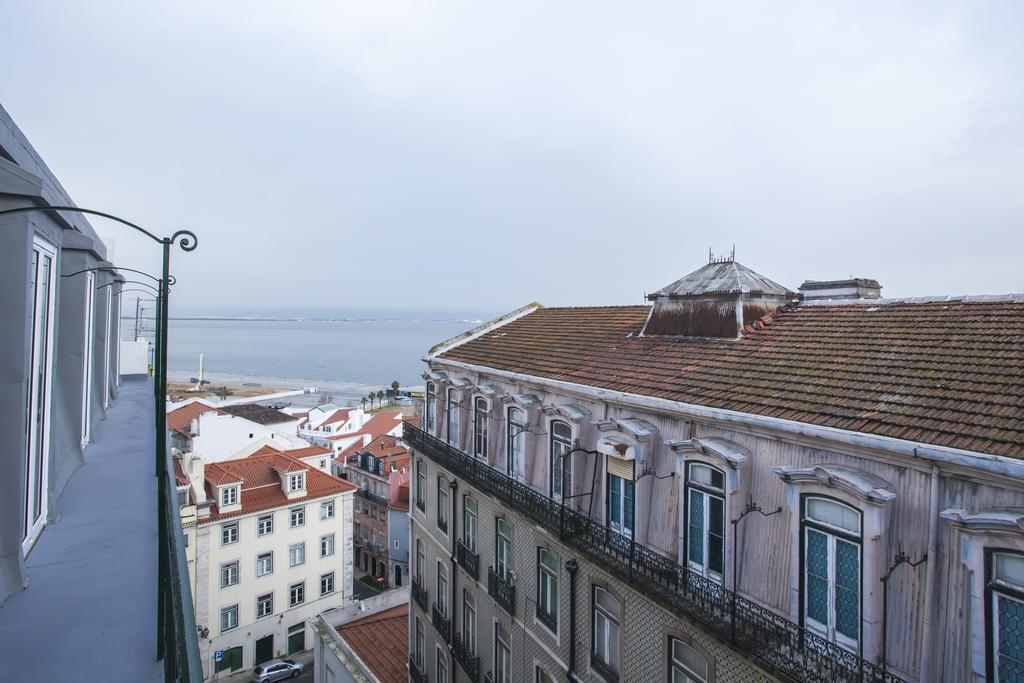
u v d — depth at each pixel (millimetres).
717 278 14344
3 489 6309
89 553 7477
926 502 7422
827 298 14672
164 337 7430
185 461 35438
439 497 21281
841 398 9242
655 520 11445
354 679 22188
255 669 35344
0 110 6793
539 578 15039
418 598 22609
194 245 7031
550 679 14461
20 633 5656
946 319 10719
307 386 188750
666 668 10781
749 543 9539
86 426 12602
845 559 8188
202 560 34312
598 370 14578
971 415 7688
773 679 8594
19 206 6172
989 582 6820
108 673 5125
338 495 40219
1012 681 6617
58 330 9672
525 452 15695
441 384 21391
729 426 10031
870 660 7703
